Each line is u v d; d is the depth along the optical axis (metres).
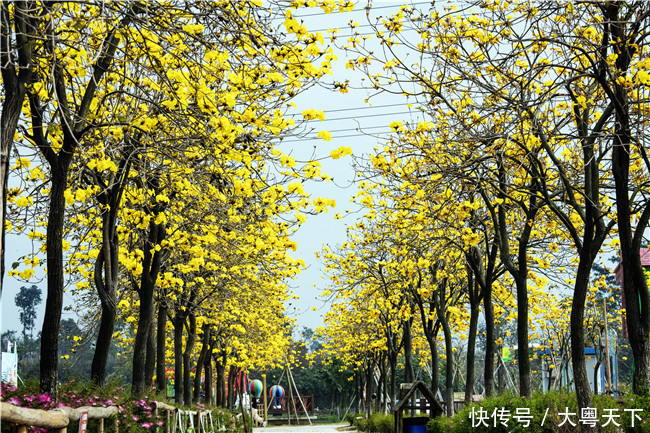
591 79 12.67
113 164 8.10
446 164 12.00
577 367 10.55
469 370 17.42
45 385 8.18
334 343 41.28
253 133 8.28
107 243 10.86
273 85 8.27
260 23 7.26
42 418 5.35
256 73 7.87
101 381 11.01
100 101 8.91
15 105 6.25
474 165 11.02
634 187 12.36
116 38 8.56
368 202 14.45
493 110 10.45
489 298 15.64
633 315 10.99
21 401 6.84
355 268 20.47
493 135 10.58
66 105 8.02
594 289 21.36
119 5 6.82
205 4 7.20
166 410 12.93
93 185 9.52
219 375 33.53
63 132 8.11
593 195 11.47
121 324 21.38
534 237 16.23
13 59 6.19
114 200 10.69
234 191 8.42
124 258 11.52
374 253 18.36
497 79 12.14
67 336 15.69
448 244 14.09
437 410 13.43
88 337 15.59
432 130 11.32
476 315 17.58
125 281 15.78
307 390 72.31
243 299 18.50
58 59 7.16
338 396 61.34
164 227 12.73
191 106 8.39
